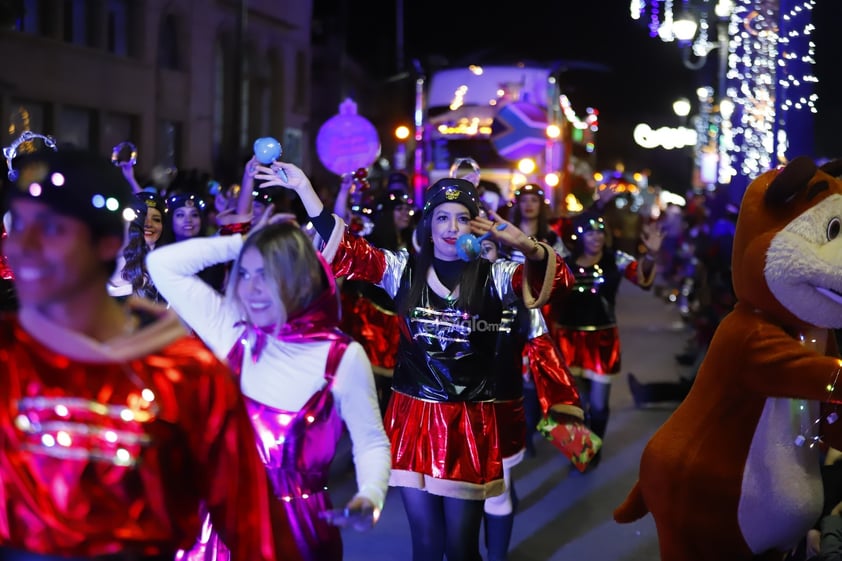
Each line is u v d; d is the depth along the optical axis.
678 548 4.54
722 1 12.77
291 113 34.59
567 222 9.67
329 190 19.27
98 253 2.67
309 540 3.81
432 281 5.07
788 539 4.46
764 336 4.33
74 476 2.64
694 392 4.60
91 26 24.78
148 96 26.70
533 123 14.49
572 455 5.71
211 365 2.82
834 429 4.46
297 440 3.77
